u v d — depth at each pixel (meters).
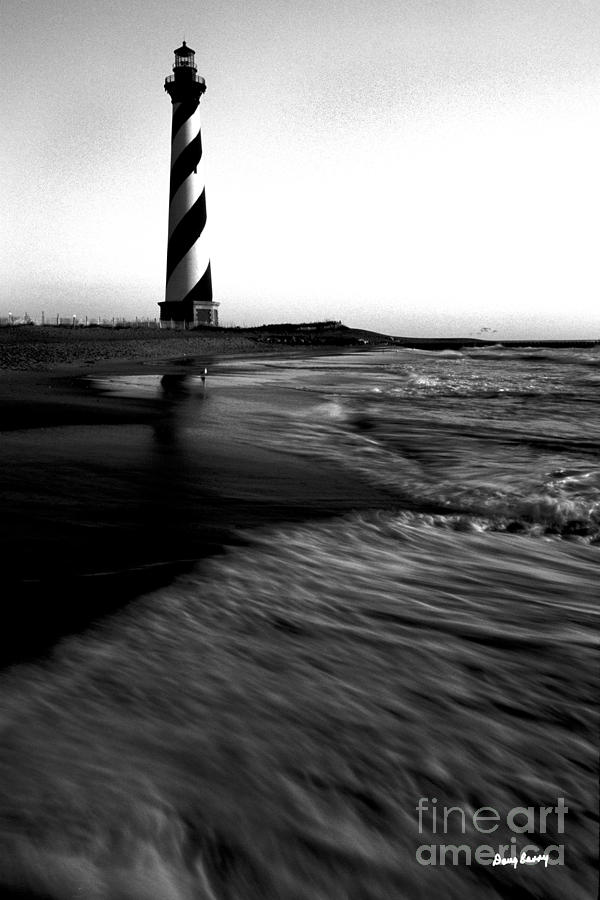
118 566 3.64
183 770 1.83
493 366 33.66
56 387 15.73
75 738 1.94
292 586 3.46
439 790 1.85
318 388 17.84
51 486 5.63
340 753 1.98
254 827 1.64
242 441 8.72
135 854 1.50
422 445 8.89
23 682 2.27
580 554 4.34
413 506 5.47
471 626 3.03
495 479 6.55
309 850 1.60
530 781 1.91
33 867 1.42
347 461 7.54
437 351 61.59
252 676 2.43
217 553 3.96
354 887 1.51
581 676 2.55
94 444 7.95
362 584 3.57
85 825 1.57
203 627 2.86
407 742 2.06
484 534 4.75
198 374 22.08
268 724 2.11
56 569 3.56
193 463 6.99
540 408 13.74
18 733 1.94
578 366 34.62
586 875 1.59
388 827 1.69
